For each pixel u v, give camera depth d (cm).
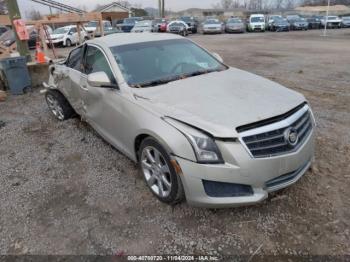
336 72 882
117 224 274
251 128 242
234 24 2891
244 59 1203
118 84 334
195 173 245
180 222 273
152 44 392
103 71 361
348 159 358
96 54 394
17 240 261
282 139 251
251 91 302
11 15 859
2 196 322
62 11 1341
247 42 1923
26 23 979
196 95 295
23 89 759
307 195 297
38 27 1041
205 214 280
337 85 712
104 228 270
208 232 260
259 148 241
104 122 372
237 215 276
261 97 287
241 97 286
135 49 376
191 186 250
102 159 391
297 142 262
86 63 420
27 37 888
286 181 262
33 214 292
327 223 262
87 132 481
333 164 349
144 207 295
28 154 416
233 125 240
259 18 3042
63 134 478
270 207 283
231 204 246
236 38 2262
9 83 737
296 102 280
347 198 291
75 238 260
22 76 746
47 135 479
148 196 311
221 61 421
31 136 479
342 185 310
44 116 573
